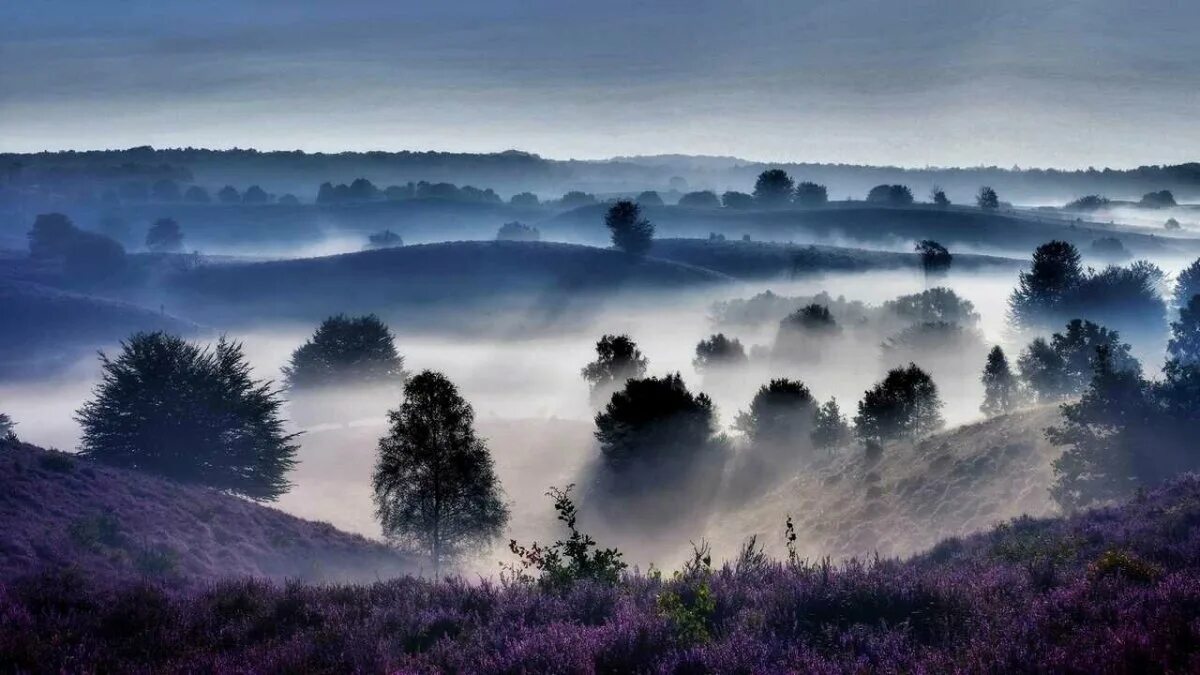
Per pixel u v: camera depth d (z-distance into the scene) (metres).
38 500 29.39
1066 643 7.58
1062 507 32.53
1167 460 31.31
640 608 9.82
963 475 46.09
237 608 11.41
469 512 43.97
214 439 51.53
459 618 9.98
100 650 9.53
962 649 7.77
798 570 11.00
